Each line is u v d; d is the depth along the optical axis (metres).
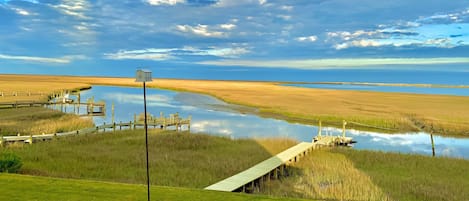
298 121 43.78
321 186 16.98
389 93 97.38
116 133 29.48
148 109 55.69
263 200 10.36
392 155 23.45
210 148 25.42
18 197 9.90
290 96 78.69
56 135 27.14
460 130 36.44
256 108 56.47
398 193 15.83
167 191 11.01
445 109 51.41
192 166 20.05
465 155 26.23
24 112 40.81
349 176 18.47
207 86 127.56
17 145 23.86
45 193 10.32
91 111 48.69
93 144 25.39
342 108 53.75
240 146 26.41
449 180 18.25
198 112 51.94
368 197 15.01
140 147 24.70
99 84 141.38
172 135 28.53
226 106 60.00
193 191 11.12
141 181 16.84
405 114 45.66
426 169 20.39
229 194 10.89
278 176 19.05
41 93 66.31
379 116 43.34
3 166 16.31
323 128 39.09
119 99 73.31
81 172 18.30
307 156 23.58
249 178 16.56
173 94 89.69
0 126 30.77
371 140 32.59
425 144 30.72
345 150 25.16
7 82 120.12
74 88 95.62
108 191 10.75
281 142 28.22
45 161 20.14
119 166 19.72
